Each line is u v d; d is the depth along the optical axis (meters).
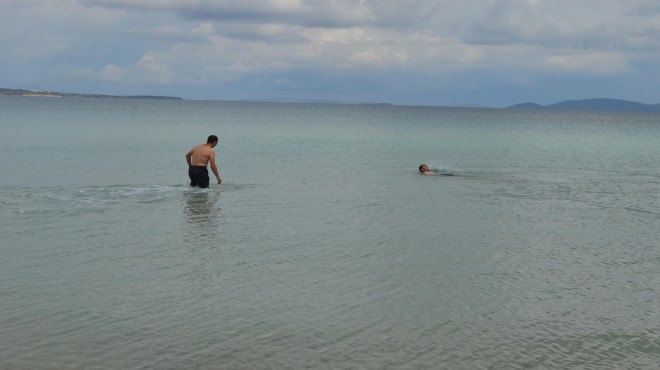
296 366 6.14
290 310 7.71
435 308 7.90
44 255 10.00
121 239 11.25
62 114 81.62
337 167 25.30
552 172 24.75
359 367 6.16
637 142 50.81
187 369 6.00
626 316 7.77
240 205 15.23
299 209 14.84
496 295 8.46
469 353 6.57
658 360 6.54
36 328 6.90
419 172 23.58
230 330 7.02
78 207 14.36
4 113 79.06
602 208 15.80
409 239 11.73
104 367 5.98
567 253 10.89
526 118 147.25
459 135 56.72
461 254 10.65
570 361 6.45
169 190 17.42
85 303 7.76
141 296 8.09
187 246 10.83
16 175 19.98
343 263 9.93
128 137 41.28
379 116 130.62
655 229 13.16
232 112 135.12
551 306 8.07
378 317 7.54
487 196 17.52
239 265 9.69
